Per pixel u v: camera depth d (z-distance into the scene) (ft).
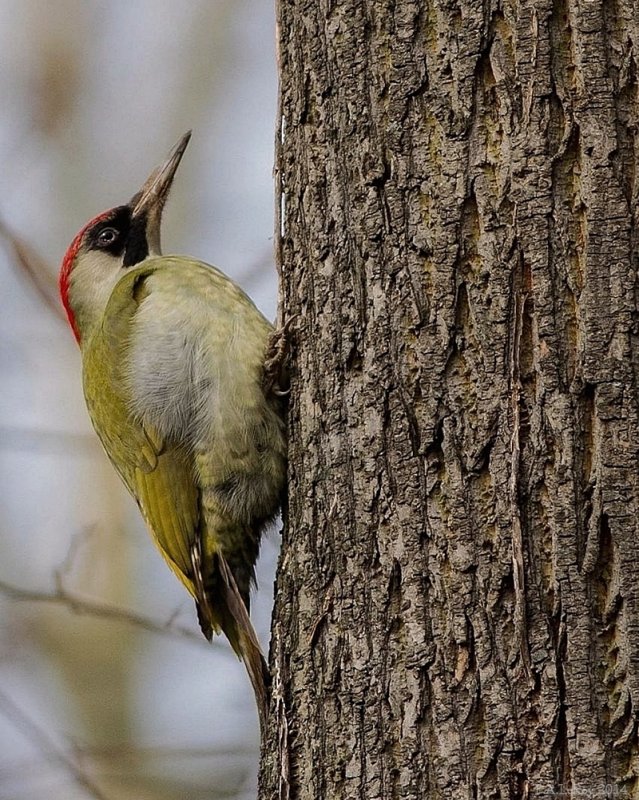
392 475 27.07
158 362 36.50
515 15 26.07
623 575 24.56
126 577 65.72
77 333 45.06
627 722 24.30
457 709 25.62
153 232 44.91
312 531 28.99
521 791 24.85
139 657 64.90
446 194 26.63
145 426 36.99
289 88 30.55
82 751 51.98
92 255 44.62
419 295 26.89
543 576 25.16
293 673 28.76
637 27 25.44
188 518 36.58
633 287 25.09
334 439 28.37
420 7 27.17
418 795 25.86
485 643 25.48
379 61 27.78
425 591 26.32
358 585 27.43
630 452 24.79
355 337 28.07
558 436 25.22
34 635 64.44
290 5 30.55
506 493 25.58
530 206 25.71
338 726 27.37
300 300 30.17
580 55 25.58
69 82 72.13
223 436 34.99
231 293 36.65
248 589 36.88
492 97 26.35
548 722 24.72
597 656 24.63
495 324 25.94
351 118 28.25
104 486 66.95
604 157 25.34
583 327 25.21
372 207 27.76
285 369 32.30
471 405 26.18
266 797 29.07
